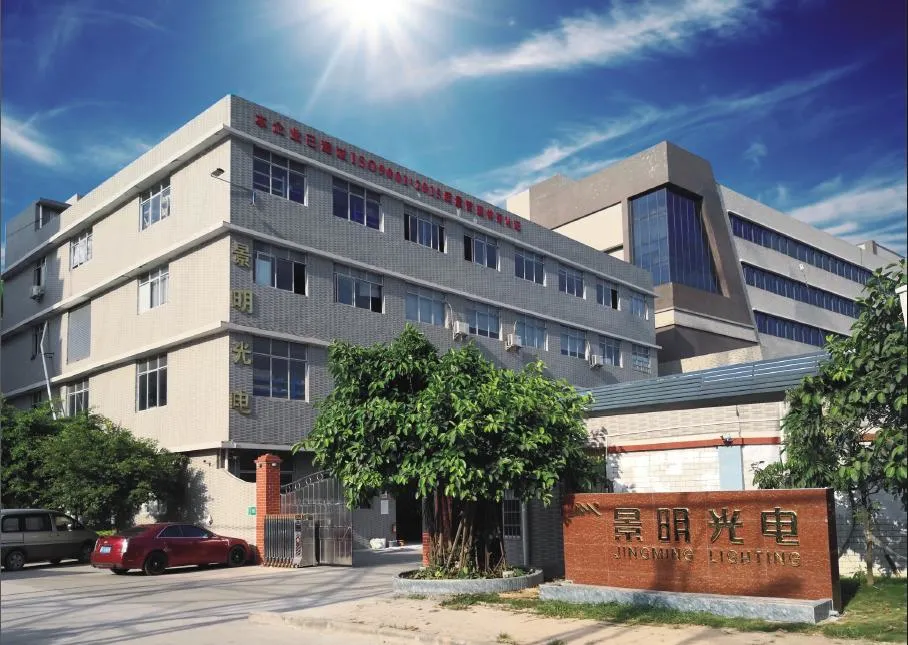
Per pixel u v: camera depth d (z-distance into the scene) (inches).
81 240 1347.2
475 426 528.4
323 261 1161.4
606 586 472.4
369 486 551.8
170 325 1112.8
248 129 1078.4
